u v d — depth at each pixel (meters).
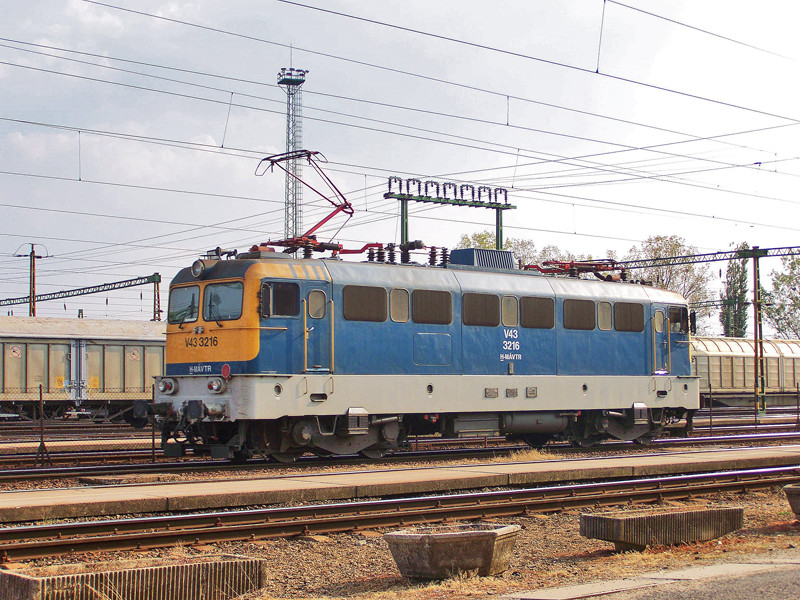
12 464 20.56
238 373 18.53
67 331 36.66
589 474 17.50
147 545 11.21
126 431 32.03
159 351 38.88
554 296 23.31
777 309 76.88
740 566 9.60
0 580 8.24
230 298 18.94
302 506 13.27
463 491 16.00
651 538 11.29
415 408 20.55
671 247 67.25
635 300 25.06
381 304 20.25
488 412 22.12
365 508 13.40
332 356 19.41
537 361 22.81
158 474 17.44
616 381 24.34
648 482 16.69
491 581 9.68
